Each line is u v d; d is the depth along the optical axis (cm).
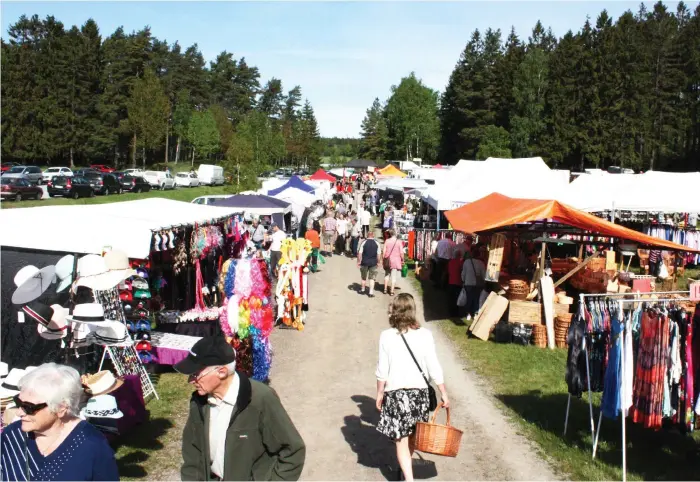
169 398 720
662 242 949
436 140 9969
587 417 696
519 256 1395
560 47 7481
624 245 1027
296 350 977
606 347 590
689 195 1827
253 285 723
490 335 1091
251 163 3875
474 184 1806
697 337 548
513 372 872
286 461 311
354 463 565
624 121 6562
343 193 4159
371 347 1004
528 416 698
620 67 6662
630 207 1819
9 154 5806
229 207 1381
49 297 617
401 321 489
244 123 6988
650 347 532
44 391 266
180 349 809
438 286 1588
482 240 1505
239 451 299
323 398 748
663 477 541
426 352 485
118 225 728
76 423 280
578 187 1903
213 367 296
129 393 604
